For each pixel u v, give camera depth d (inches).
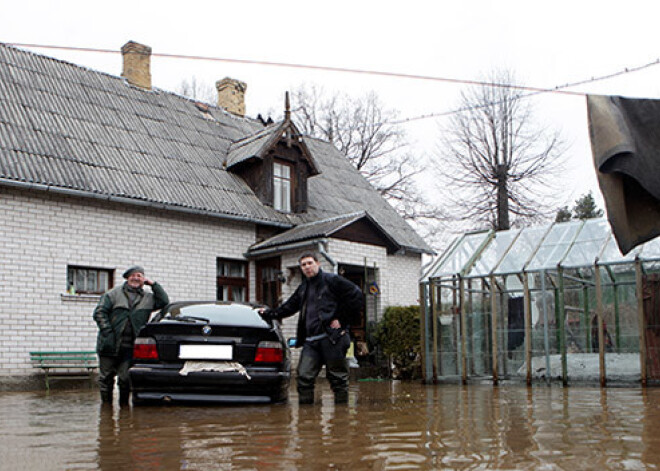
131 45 696.4
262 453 144.9
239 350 259.8
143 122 628.4
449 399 299.1
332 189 745.6
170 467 131.0
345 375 261.1
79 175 495.5
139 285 296.4
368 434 172.9
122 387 287.7
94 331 492.4
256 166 633.6
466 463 130.1
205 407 251.8
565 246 436.5
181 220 557.3
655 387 371.6
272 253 585.6
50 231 476.4
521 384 424.5
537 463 128.8
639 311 388.5
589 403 265.0
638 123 181.5
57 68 617.0
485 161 1087.0
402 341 560.7
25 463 138.6
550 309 434.3
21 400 333.7
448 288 471.8
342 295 259.4
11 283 452.8
